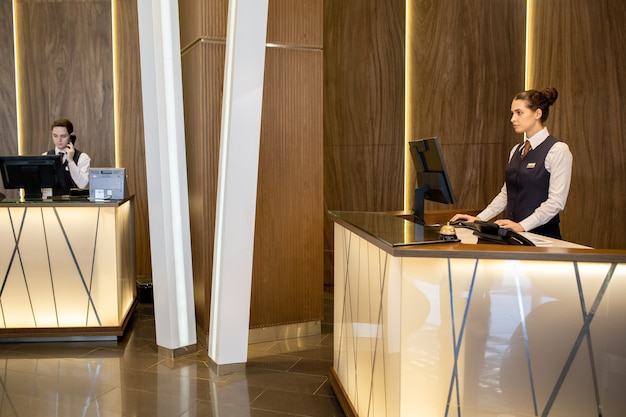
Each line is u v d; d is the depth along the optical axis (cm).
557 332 247
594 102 524
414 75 616
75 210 475
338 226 372
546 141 388
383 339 275
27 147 671
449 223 391
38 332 477
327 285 673
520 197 400
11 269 474
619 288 243
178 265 448
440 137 610
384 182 634
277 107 477
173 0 437
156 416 344
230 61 399
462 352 250
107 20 667
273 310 489
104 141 677
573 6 532
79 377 405
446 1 598
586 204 533
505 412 251
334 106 652
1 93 662
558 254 240
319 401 368
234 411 352
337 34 643
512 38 573
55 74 667
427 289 248
